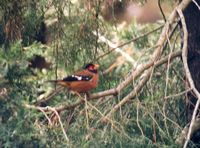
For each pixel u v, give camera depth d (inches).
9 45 519.5
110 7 555.8
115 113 486.6
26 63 487.5
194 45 541.3
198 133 512.7
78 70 525.0
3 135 444.8
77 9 528.1
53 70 579.2
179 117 517.0
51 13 538.6
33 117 466.9
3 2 516.4
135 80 505.0
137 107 472.1
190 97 519.5
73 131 473.4
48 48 560.4
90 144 461.4
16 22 521.0
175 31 576.1
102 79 548.1
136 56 634.2
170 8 585.6
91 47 535.8
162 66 528.1
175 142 477.7
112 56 626.5
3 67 474.6
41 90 559.5
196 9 540.7
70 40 533.0
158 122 489.1
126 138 464.1
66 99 520.4
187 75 464.4
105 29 548.1
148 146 462.9
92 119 483.5
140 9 818.2
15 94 463.5
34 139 455.5
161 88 515.5
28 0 517.0
